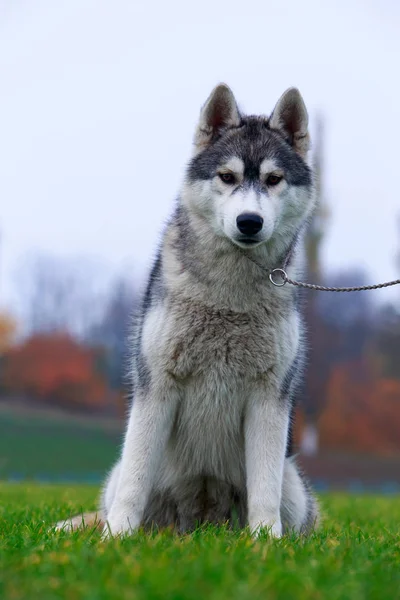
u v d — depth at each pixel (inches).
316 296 1692.9
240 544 233.9
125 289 3469.5
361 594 173.0
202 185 306.7
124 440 321.4
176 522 335.6
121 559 205.5
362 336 2628.0
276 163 309.4
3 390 2662.4
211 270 296.4
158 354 297.3
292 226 315.0
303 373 341.7
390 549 249.4
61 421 2415.1
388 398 2071.9
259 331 296.5
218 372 300.0
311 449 2030.0
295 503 327.3
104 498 333.1
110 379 2706.7
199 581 179.5
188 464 320.2
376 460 1836.9
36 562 203.5
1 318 2726.4
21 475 1387.8
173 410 304.2
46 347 2689.5
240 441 314.3
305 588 176.1
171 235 313.3
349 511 484.7
